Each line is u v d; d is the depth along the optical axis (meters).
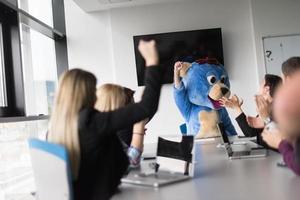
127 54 4.93
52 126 1.21
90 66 5.00
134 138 1.76
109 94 1.79
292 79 0.33
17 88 3.25
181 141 1.44
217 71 4.09
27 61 3.95
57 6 5.03
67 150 1.07
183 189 1.15
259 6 4.80
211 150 2.15
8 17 3.26
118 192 1.18
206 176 1.34
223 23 4.89
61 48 5.02
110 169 1.18
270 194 1.00
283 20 4.79
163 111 4.84
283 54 4.79
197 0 4.90
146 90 1.17
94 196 1.15
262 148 1.97
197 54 4.80
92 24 5.03
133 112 1.13
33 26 4.16
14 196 3.10
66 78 1.23
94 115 1.17
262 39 4.80
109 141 1.21
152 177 1.33
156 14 4.93
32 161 1.24
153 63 1.21
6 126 3.08
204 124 3.86
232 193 1.05
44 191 1.20
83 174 1.16
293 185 1.08
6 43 3.24
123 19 4.95
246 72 4.86
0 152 2.97
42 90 4.34
